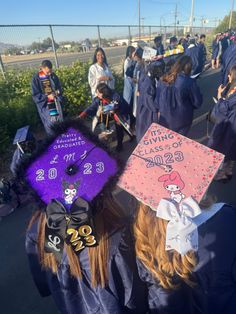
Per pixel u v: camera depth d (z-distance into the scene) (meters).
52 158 1.00
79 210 0.90
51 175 0.98
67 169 0.98
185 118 4.01
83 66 8.59
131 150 5.01
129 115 5.35
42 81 5.02
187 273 1.00
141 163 1.11
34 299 2.37
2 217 3.39
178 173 1.07
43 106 5.14
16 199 3.53
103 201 1.00
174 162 1.09
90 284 1.06
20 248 2.94
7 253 2.89
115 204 1.04
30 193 0.99
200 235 0.97
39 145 1.04
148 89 4.18
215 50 13.08
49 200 0.97
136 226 1.04
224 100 3.38
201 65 11.01
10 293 2.45
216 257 0.96
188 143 1.13
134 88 5.21
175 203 1.01
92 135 1.02
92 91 5.91
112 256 1.01
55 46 9.55
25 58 9.95
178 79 3.88
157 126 1.19
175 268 1.00
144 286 1.13
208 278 0.99
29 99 6.29
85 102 7.13
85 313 1.16
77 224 0.90
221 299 1.00
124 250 1.03
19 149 3.17
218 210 1.02
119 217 1.04
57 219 0.93
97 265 0.99
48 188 0.98
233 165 4.03
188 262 0.98
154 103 4.16
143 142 1.16
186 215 0.95
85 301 1.11
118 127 4.79
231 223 0.99
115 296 1.06
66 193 0.96
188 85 3.85
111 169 0.99
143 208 1.05
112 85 6.02
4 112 5.60
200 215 1.00
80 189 0.97
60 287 1.14
